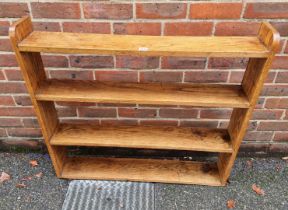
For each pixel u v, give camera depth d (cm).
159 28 152
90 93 146
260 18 149
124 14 148
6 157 203
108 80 170
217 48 124
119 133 174
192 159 205
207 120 189
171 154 205
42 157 204
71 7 147
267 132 195
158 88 151
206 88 152
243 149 205
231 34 154
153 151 205
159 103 144
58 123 178
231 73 168
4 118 191
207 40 131
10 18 151
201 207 175
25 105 185
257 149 204
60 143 167
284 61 163
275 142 201
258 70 134
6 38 157
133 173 189
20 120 193
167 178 187
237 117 163
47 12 149
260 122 190
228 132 177
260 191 183
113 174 188
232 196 181
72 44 126
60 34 134
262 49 124
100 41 128
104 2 145
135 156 205
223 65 165
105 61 165
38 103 149
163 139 171
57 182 188
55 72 170
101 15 149
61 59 165
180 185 187
